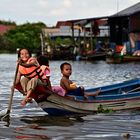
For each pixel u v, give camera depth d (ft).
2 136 31.86
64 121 37.73
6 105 47.21
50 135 32.24
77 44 197.57
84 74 104.32
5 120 38.09
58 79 89.45
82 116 40.19
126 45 170.50
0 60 202.18
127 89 49.08
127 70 118.93
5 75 104.63
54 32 236.43
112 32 182.39
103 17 177.99
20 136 31.89
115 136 31.91
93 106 42.04
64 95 41.24
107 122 37.35
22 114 41.14
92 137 31.63
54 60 189.06
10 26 359.05
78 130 33.99
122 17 173.68
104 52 178.09
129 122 37.35
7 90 64.23
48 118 39.14
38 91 39.19
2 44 313.73
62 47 198.70
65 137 31.60
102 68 129.70
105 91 47.60
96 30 191.83
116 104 43.21
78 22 190.90
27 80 39.50
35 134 32.55
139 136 31.91
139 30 170.30
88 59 178.91
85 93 43.19
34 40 314.14
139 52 161.27
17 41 315.17
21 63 39.52
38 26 338.13
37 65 39.42
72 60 186.50
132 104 44.24
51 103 40.01
